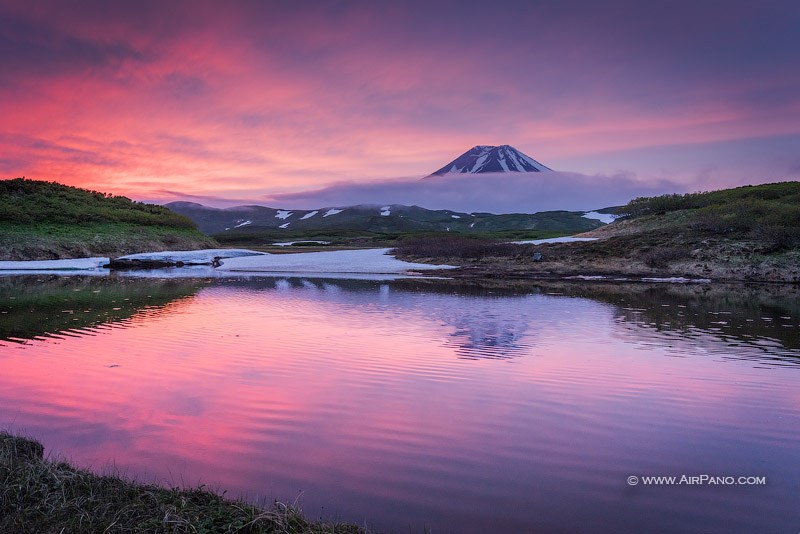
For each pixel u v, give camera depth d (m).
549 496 5.90
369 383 10.41
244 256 61.06
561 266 41.75
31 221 61.59
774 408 8.93
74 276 41.25
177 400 9.30
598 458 6.95
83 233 62.69
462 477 6.35
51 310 21.14
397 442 7.44
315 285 32.91
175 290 29.67
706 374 11.11
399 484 6.17
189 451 7.09
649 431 7.88
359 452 7.08
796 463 6.79
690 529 5.22
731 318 19.05
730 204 50.91
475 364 11.96
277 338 15.09
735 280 35.25
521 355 12.89
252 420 8.30
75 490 5.52
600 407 8.96
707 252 39.75
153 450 7.11
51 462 6.28
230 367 11.70
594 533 5.12
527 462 6.80
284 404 9.09
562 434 7.77
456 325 17.41
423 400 9.33
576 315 19.77
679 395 9.65
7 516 4.95
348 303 23.47
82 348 13.70
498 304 23.08
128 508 5.12
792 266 35.84
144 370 11.41
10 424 8.03
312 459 6.84
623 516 5.47
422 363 12.08
